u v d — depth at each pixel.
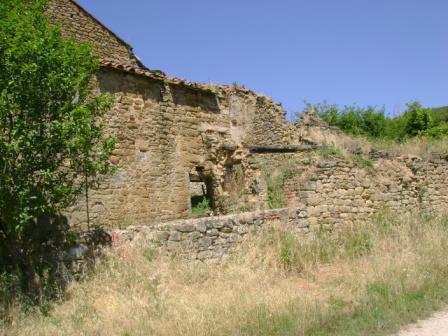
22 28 8.12
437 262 10.61
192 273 9.70
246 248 10.99
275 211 12.17
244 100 18.22
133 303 8.14
